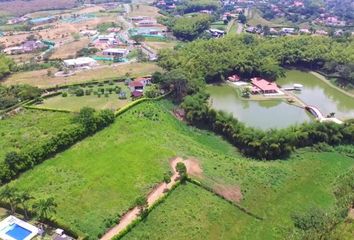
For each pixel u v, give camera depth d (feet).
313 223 342.44
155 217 325.62
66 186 355.77
